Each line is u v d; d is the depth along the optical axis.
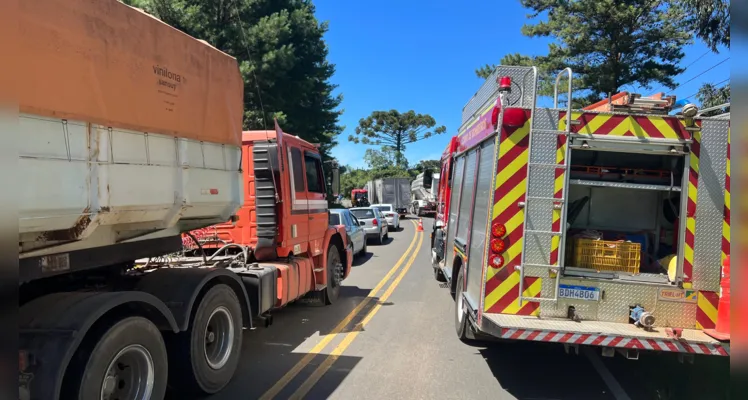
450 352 5.61
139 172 3.35
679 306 4.28
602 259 4.52
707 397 4.23
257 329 6.58
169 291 3.96
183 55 3.91
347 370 4.99
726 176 4.27
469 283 5.43
